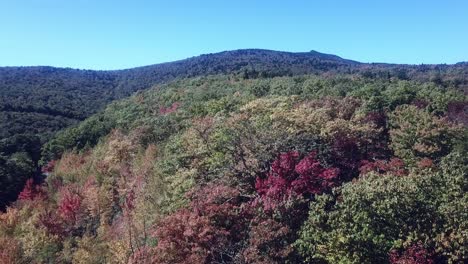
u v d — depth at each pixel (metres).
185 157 30.12
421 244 18.38
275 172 24.42
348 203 19.78
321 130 29.52
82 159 53.81
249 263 18.50
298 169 23.62
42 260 31.70
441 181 21.73
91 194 38.56
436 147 29.66
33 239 33.09
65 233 37.16
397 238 18.89
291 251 19.34
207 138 31.58
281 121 31.36
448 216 19.25
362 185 20.98
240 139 29.08
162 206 26.83
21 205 45.28
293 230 20.64
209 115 42.97
